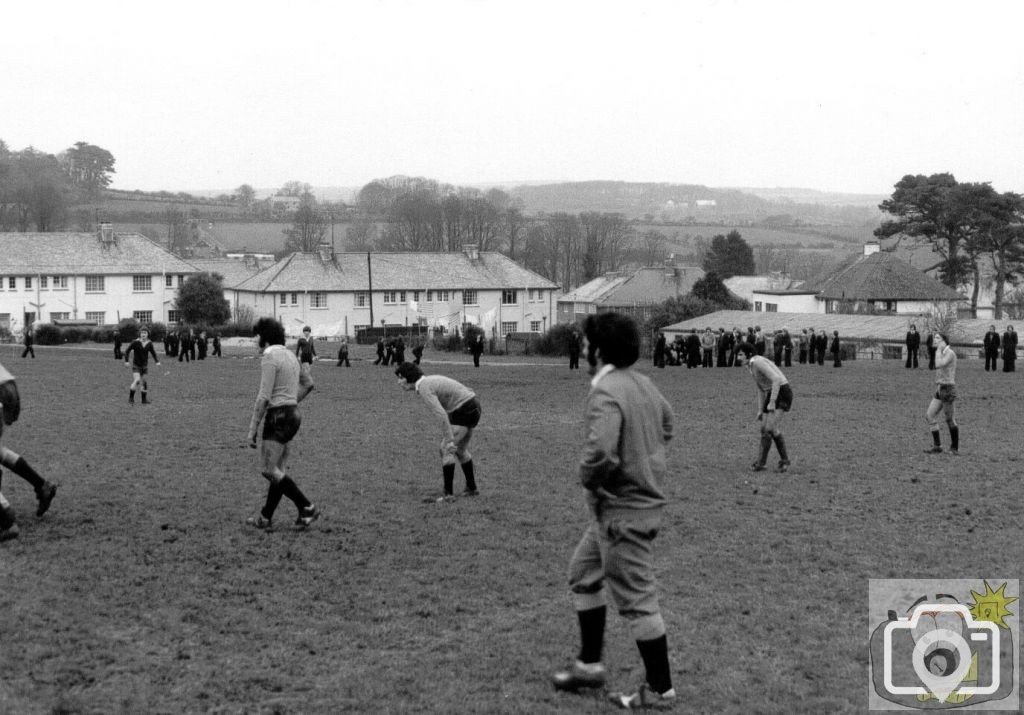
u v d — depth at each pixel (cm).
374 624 948
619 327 778
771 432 1784
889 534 1294
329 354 7369
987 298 11412
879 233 11231
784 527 1337
